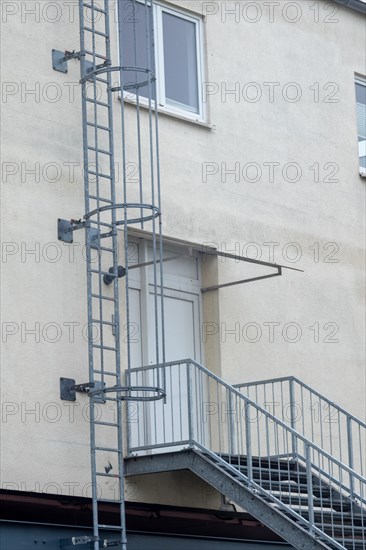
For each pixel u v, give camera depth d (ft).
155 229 68.54
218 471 61.41
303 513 63.82
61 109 65.26
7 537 58.39
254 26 78.07
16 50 63.82
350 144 82.84
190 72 74.33
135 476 64.80
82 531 61.41
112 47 68.95
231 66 75.87
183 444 62.80
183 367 70.59
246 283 73.56
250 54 77.25
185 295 71.46
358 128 85.30
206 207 72.08
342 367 78.38
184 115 72.84
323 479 74.13
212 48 74.95
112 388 61.00
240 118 75.46
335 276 79.46
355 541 61.31
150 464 63.62
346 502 67.36
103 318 65.00
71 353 63.05
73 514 61.05
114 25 69.26
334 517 64.49
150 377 68.23
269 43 78.74
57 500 60.54
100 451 63.36
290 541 59.11
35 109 64.08
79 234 64.69
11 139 62.69
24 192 62.75
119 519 63.05
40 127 64.08
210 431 70.79
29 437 60.39
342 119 82.69
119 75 67.97
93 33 65.67
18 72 63.67
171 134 71.15
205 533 67.31
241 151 75.05
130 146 68.54
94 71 64.54
